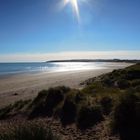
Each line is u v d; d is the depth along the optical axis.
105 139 6.22
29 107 11.00
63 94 11.08
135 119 6.68
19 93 20.84
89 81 24.69
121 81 16.14
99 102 9.36
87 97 10.30
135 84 15.20
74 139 6.57
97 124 7.51
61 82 29.16
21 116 10.12
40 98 11.45
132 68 22.98
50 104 10.41
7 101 16.55
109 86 16.14
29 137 5.12
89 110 8.23
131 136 6.08
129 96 7.43
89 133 6.90
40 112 10.04
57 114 9.27
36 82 31.39
